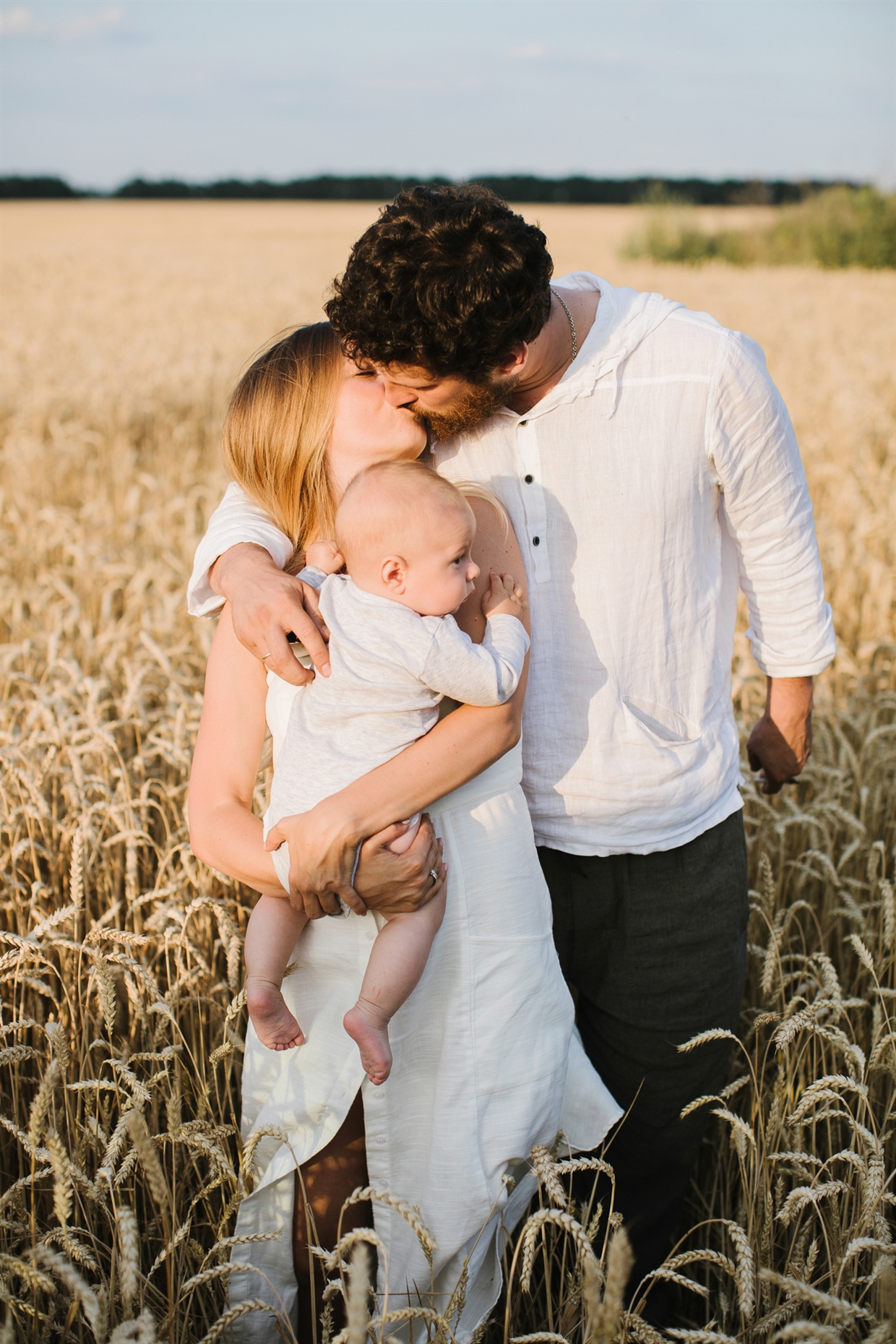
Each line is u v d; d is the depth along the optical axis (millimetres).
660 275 25734
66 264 26031
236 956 2174
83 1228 1873
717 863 2117
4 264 25531
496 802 1859
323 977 1862
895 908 2389
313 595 1807
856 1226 1778
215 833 1880
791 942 2996
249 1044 1960
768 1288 1910
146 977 2021
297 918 1872
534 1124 1862
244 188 78938
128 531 5871
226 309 17062
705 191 58750
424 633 1724
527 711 2014
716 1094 2254
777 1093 1997
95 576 5148
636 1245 2324
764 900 2654
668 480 1909
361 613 1777
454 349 1564
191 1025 2475
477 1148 1812
